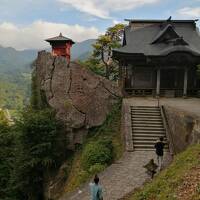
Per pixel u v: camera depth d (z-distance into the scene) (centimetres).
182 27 4384
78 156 3005
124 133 2717
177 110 2542
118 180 1953
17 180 3062
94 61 4931
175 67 3875
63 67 3366
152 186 1528
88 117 3212
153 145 2545
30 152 2908
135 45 4131
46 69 3438
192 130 2194
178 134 2442
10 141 3722
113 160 2591
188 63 3825
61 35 4403
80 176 2430
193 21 4391
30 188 3064
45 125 2953
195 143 2045
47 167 3008
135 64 4097
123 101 3278
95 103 3259
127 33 4378
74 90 3284
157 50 3966
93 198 1412
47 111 3144
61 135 3098
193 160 1614
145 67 4125
